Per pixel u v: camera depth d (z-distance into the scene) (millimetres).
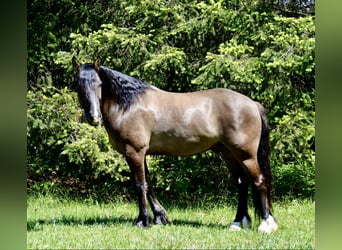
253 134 7234
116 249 6188
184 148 7441
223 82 10414
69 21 12508
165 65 10492
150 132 7387
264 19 10727
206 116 7324
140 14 11531
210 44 11562
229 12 10727
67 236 6914
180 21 11078
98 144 11117
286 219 8875
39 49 12062
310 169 11617
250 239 6742
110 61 11180
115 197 12031
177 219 8812
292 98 10664
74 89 12695
